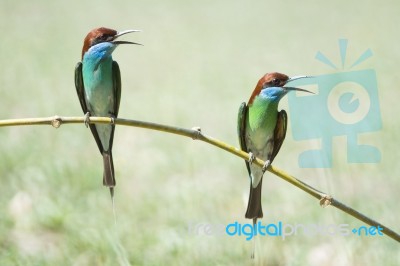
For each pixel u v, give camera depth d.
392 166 14.18
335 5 39.78
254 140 8.81
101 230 11.26
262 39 32.03
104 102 8.72
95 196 13.22
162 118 19.05
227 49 30.12
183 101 21.06
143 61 28.45
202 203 12.86
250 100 8.78
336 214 11.01
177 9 41.00
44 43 31.17
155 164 15.09
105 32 8.56
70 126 17.81
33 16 38.06
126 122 6.59
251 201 8.40
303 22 35.41
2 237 11.50
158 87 23.44
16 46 30.45
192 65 27.23
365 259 10.04
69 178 13.83
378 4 38.94
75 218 12.09
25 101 20.89
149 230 11.59
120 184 13.94
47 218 11.99
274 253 10.16
